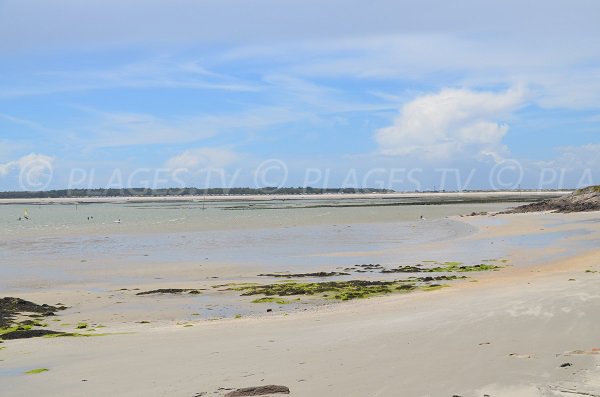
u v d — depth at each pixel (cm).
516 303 1543
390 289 2327
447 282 2438
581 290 1709
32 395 933
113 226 6494
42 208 14450
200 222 7044
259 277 2786
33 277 2811
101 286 2550
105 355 1224
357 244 4222
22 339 1485
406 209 10281
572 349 1034
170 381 968
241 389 877
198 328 1583
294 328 1474
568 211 7138
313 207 11969
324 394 845
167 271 2989
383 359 1037
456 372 920
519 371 905
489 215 7488
